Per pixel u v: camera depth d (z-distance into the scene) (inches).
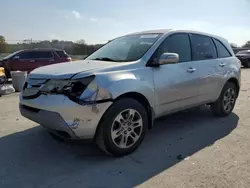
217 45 209.8
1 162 135.8
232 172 122.6
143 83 144.5
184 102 174.6
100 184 114.3
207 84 189.8
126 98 138.9
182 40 179.5
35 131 182.5
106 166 130.6
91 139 132.2
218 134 175.3
